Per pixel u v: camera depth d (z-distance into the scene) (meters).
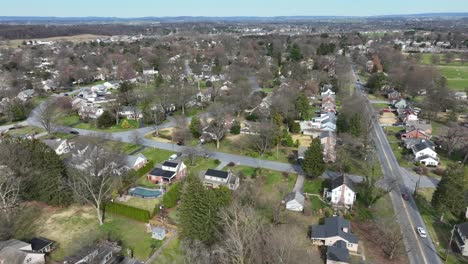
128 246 46.25
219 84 136.25
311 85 130.38
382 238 48.47
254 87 139.38
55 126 94.69
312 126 92.44
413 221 52.25
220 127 83.38
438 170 68.62
